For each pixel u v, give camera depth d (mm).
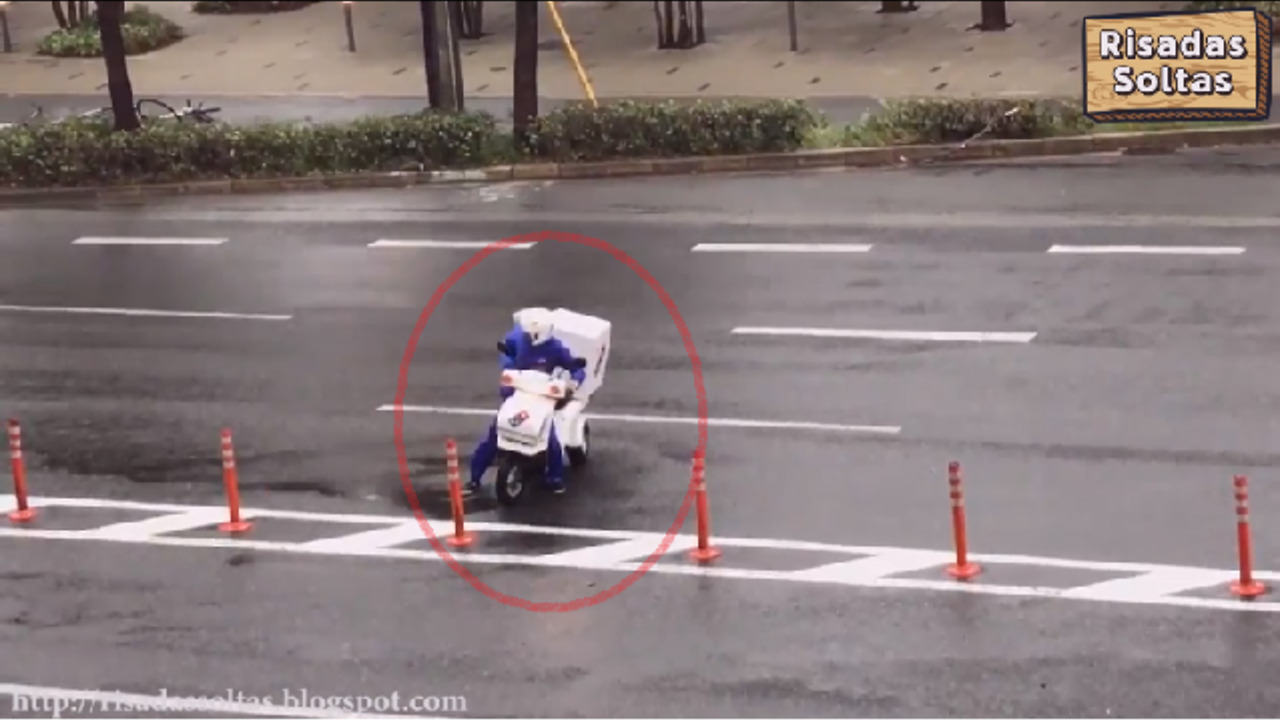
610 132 56781
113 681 24719
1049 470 30953
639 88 67562
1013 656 24375
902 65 68688
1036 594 26250
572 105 61375
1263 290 40000
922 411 34031
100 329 42156
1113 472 30703
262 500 31484
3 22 77250
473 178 56594
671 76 69000
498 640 25500
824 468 31578
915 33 72875
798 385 35812
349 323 41688
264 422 35406
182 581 28078
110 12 59000
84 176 57344
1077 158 54500
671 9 72438
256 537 29812
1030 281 41812
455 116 58594
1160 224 46031
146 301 44406
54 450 34375
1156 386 34562
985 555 27688
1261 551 27391
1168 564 27062
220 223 52406
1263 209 46812
